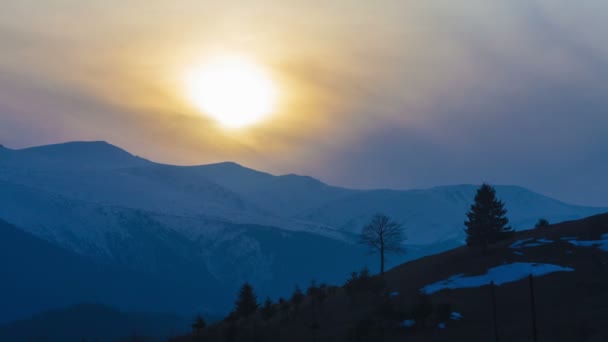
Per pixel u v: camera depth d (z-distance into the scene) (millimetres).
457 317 82625
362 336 80062
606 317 74500
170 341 112188
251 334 93625
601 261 96250
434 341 75812
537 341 69812
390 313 85375
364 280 101938
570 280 89375
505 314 81500
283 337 88688
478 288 92688
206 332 108750
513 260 102812
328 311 98062
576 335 70125
